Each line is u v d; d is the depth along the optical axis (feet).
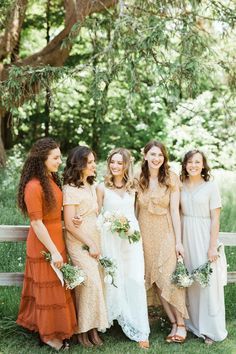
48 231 12.36
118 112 47.11
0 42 34.30
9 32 34.12
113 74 22.30
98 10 31.60
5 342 13.08
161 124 46.32
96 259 12.85
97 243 13.02
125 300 13.25
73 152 12.94
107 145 46.75
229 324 14.66
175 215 13.60
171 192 13.69
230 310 15.43
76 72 22.77
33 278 12.50
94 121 49.57
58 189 12.62
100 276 13.07
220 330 13.56
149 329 13.32
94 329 13.20
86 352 12.60
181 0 22.63
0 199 26.55
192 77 21.01
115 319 14.55
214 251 13.41
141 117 47.16
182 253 13.41
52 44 35.12
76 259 12.73
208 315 13.56
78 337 13.04
